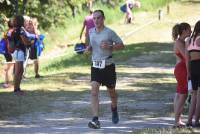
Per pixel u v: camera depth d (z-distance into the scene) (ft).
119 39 66.39
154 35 197.16
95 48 66.23
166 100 90.84
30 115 79.71
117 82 108.27
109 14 230.27
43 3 199.41
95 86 65.98
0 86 104.47
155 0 258.78
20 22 93.35
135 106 85.61
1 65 122.72
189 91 71.87
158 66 131.23
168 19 231.09
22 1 188.96
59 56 170.40
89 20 122.31
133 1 225.35
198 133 60.29
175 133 60.23
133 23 223.71
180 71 64.23
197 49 63.26
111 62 66.64
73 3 211.82
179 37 64.59
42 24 197.77
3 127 71.20
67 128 69.31
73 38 205.36
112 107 70.95
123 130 66.39
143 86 104.32
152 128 65.92
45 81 108.68
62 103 88.48
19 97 92.17
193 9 254.47
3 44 103.91
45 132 66.64
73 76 115.55
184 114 75.72
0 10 185.06
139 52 154.20
